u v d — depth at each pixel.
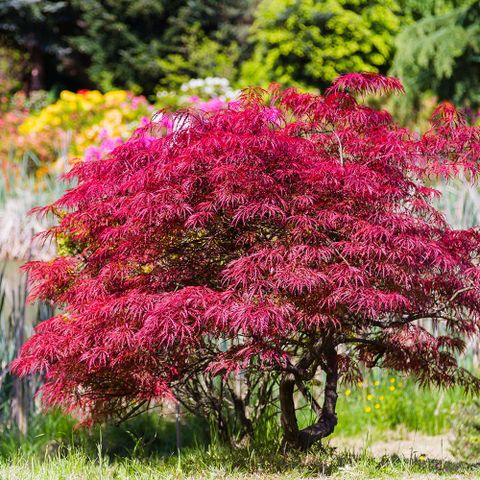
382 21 23.84
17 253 13.66
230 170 6.01
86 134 19.50
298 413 8.65
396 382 9.81
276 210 5.98
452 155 6.75
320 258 5.92
